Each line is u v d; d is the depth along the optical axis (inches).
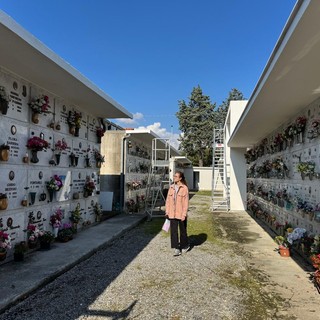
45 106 225.3
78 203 297.7
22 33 152.3
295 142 253.9
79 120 286.2
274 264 210.2
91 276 178.4
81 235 276.2
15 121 200.7
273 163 318.7
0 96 182.5
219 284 170.9
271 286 168.9
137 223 359.6
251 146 522.6
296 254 235.9
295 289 164.7
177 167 1030.4
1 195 181.0
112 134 462.3
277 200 309.1
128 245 257.9
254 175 479.5
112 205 442.6
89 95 257.1
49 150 243.1
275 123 311.3
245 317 131.3
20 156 205.2
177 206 237.9
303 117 235.5
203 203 658.2
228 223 388.5
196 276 183.5
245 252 243.0
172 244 233.5
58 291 154.6
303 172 213.6
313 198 207.0
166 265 204.2
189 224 376.8
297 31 121.4
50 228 242.8
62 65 192.4
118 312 133.0
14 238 197.9
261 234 317.7
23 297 143.1
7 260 189.3
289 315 133.9
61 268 180.1
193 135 1476.4
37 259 196.1
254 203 455.8
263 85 187.0
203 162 1518.2
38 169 226.7
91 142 331.0
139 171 534.6
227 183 567.8
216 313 134.6
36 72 200.5
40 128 230.5
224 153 564.1
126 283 168.4
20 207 204.5
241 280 178.1
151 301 145.6
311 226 211.8
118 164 458.3
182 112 1528.1
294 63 153.3
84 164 311.3
